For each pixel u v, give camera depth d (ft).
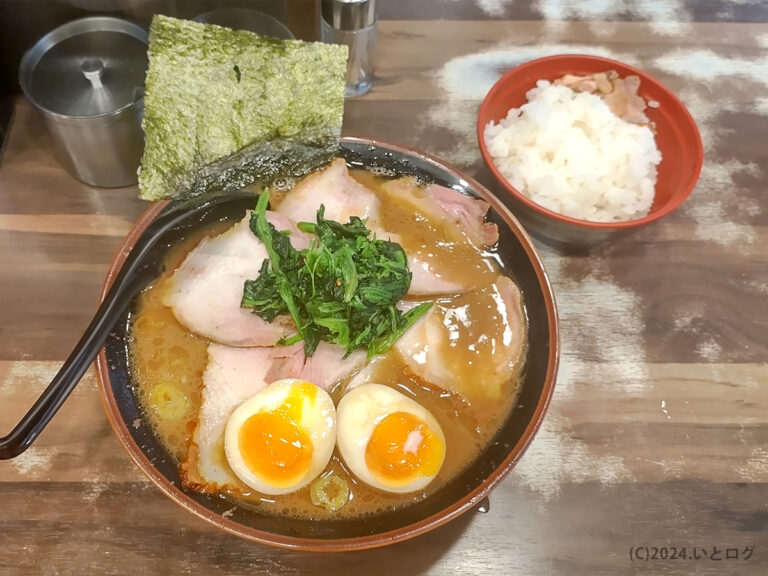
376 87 1.42
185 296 0.99
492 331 1.02
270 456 0.87
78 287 1.17
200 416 0.93
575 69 1.34
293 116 1.11
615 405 1.12
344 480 0.92
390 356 1.01
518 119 1.30
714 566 1.00
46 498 0.99
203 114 1.08
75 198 1.25
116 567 0.95
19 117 1.33
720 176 1.37
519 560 0.99
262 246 1.02
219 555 0.96
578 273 1.24
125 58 1.18
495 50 1.49
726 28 1.58
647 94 1.31
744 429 1.11
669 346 1.18
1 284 1.16
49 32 1.20
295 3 1.30
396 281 0.99
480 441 0.95
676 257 1.27
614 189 1.23
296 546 0.82
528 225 1.22
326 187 1.09
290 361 0.98
